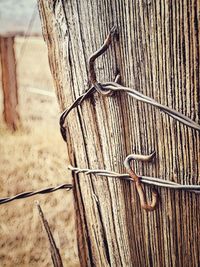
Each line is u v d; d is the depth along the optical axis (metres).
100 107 0.30
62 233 1.11
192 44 0.25
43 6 0.33
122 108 0.29
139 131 0.29
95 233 0.36
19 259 1.01
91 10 0.28
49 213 1.23
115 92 0.29
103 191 0.33
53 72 0.35
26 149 1.86
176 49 0.25
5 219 1.21
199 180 0.27
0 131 2.20
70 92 0.33
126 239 0.33
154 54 0.26
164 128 0.27
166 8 0.25
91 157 0.33
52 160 1.72
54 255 0.43
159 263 0.31
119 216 0.33
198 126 0.26
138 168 0.30
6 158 1.72
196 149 0.27
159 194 0.29
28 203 1.31
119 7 0.26
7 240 1.09
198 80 0.25
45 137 2.04
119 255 0.35
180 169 0.28
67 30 0.30
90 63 0.28
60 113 0.36
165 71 0.26
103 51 0.28
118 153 0.31
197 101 0.26
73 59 0.31
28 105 2.84
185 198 0.28
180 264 0.30
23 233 1.13
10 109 2.29
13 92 2.31
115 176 0.31
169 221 0.29
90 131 0.32
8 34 1.97
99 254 0.37
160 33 0.25
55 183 1.47
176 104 0.26
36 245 1.07
